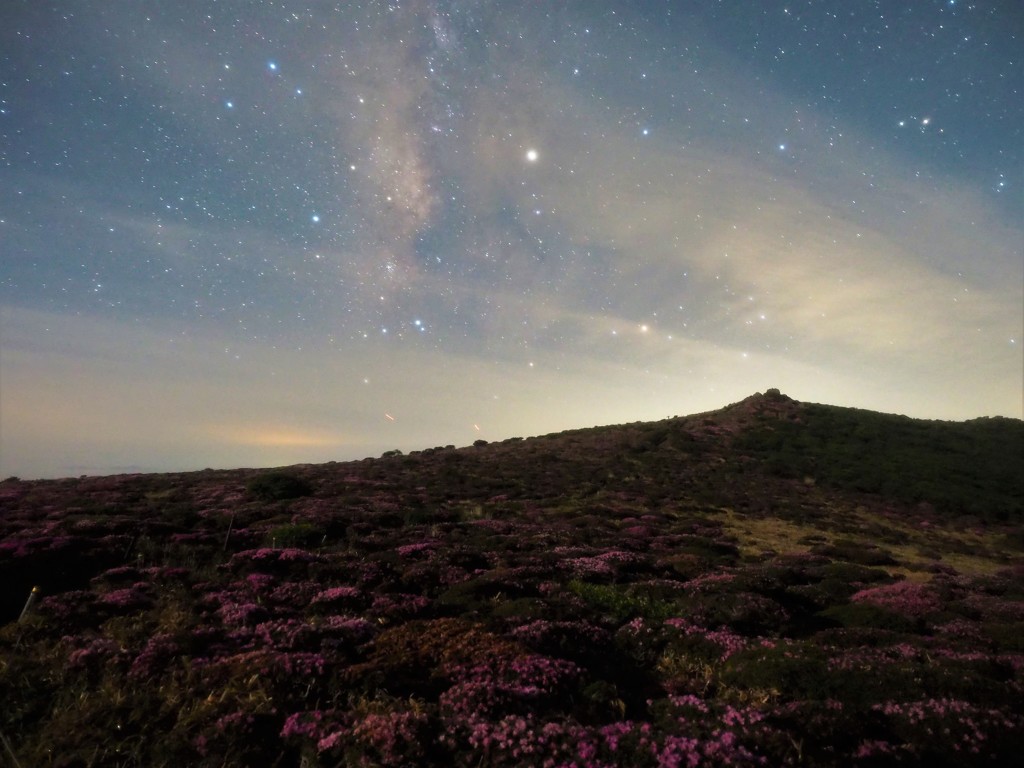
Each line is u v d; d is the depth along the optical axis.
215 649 9.19
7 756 6.17
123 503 28.86
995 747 6.77
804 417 66.94
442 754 6.31
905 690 8.12
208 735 6.47
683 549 24.41
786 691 8.62
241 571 15.46
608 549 21.72
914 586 17.58
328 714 7.00
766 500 40.94
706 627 12.32
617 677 9.52
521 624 11.30
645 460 53.91
